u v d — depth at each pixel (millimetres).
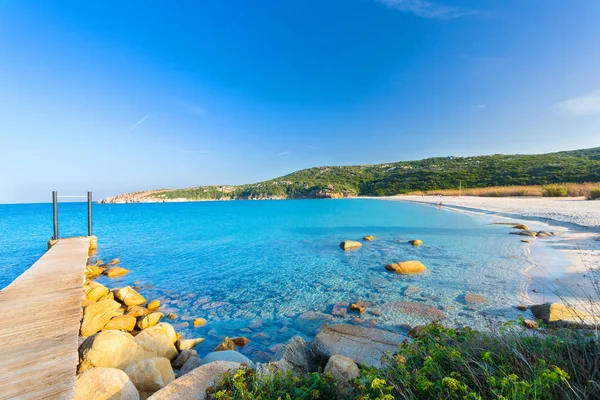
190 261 15078
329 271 12164
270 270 12859
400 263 11695
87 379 3771
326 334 5406
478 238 17500
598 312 6051
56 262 11477
